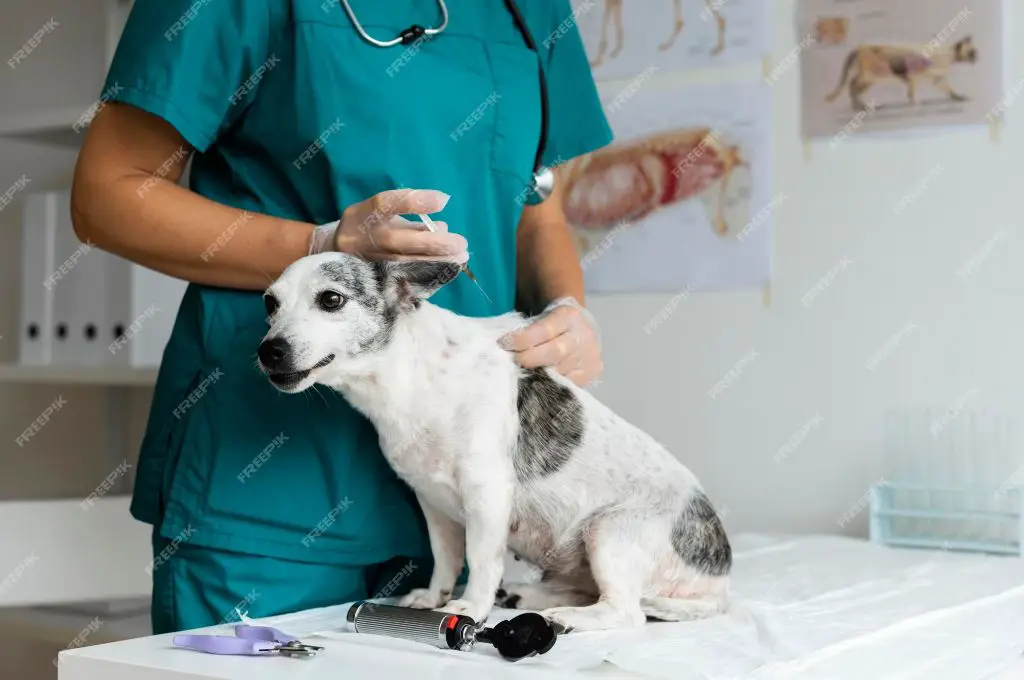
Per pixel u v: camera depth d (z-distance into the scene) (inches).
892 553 68.2
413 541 51.2
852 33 78.5
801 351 80.6
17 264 100.8
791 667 36.9
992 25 74.3
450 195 50.9
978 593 53.4
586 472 47.5
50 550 61.1
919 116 76.5
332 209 49.0
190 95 46.4
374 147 48.4
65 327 86.7
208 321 48.8
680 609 46.0
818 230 80.0
